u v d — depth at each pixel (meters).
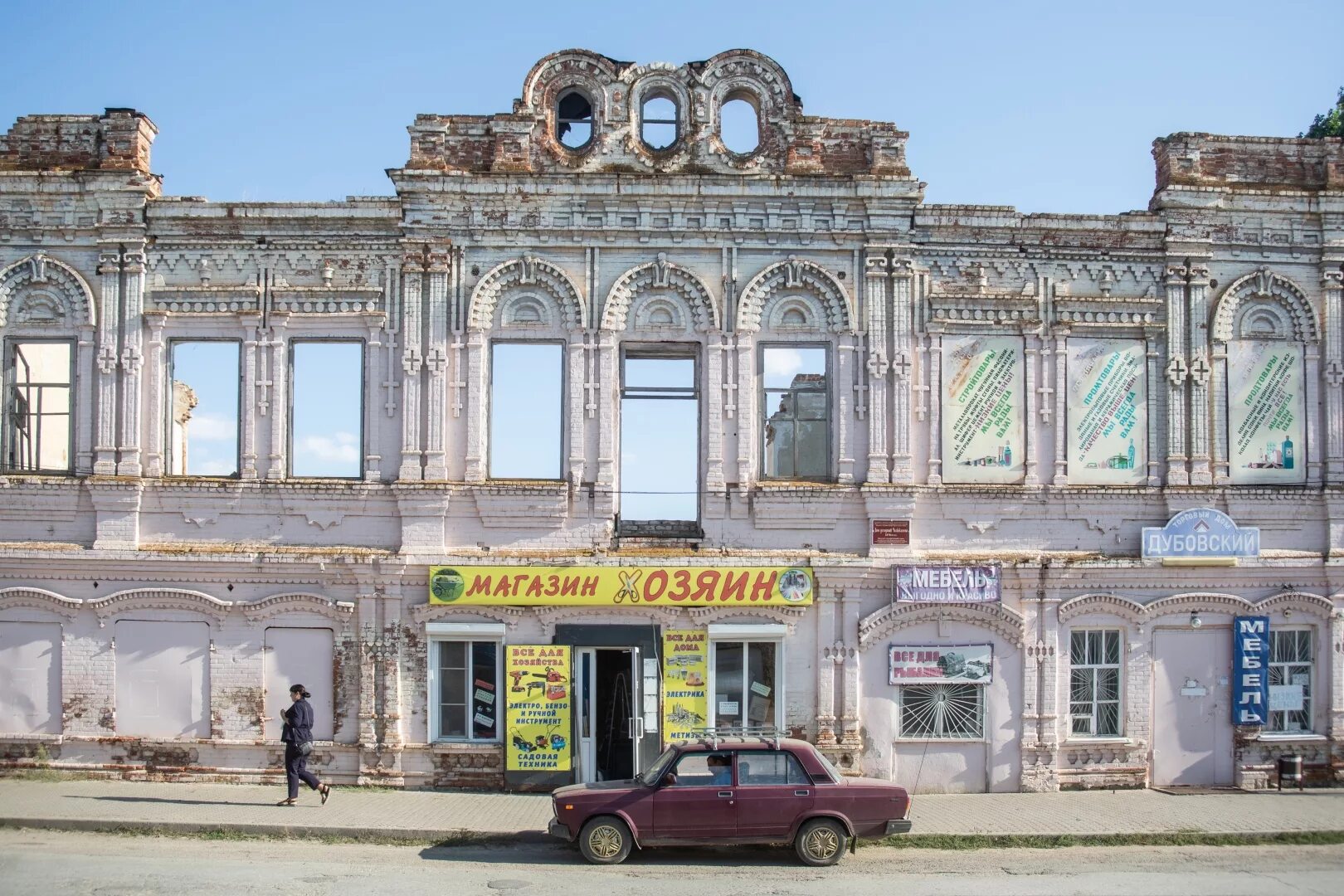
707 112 22.41
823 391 22.42
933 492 22.05
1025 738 21.84
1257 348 22.77
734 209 22.22
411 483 21.61
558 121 22.84
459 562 21.44
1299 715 22.53
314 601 21.64
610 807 17.00
